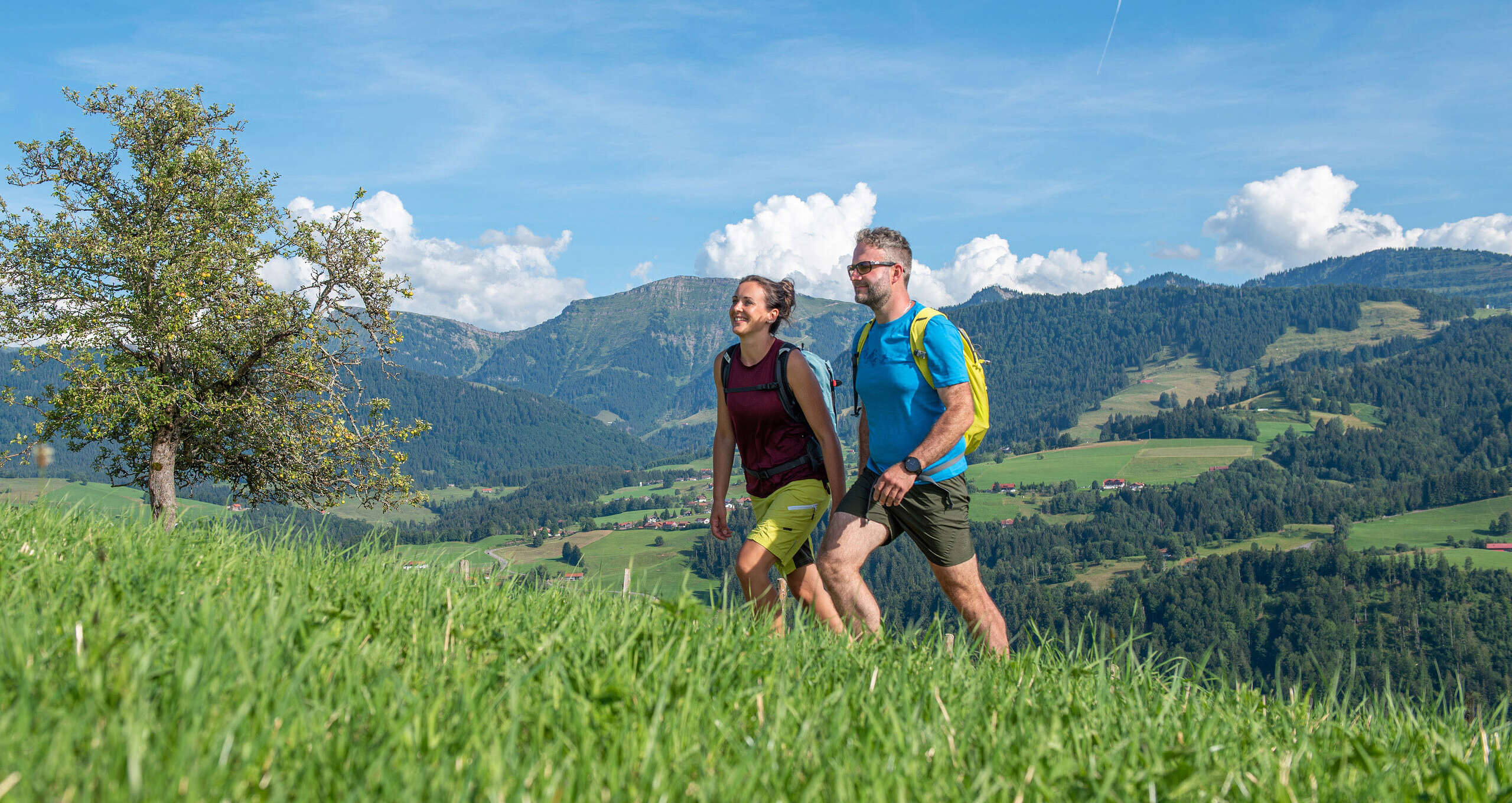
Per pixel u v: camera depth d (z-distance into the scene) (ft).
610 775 4.70
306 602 7.70
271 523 11.72
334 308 66.23
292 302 64.64
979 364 13.41
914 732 5.94
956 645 9.36
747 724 6.08
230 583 8.08
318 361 66.08
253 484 66.95
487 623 8.27
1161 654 9.26
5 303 58.23
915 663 8.44
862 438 14.20
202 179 66.08
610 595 9.77
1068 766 5.68
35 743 4.18
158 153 65.41
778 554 14.19
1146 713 7.54
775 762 5.30
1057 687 8.25
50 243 59.77
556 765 4.91
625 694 5.91
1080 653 9.47
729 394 14.70
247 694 5.05
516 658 6.83
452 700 5.59
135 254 59.57
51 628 6.00
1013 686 8.09
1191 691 8.67
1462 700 8.00
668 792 4.65
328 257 64.18
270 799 4.14
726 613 8.86
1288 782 6.15
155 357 63.16
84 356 59.06
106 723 4.52
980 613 13.46
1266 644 338.34
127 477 61.57
